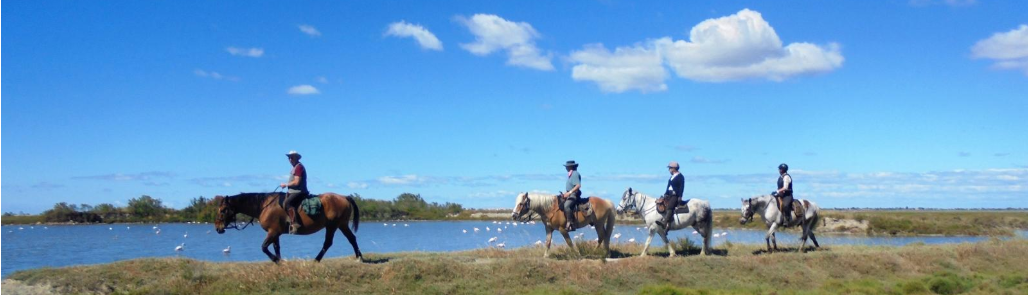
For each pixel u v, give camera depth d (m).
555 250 20.22
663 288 15.63
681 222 19.12
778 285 17.20
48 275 15.41
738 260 18.20
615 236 24.81
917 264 19.78
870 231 51.06
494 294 15.36
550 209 18.78
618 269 16.83
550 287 15.90
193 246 39.50
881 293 16.42
